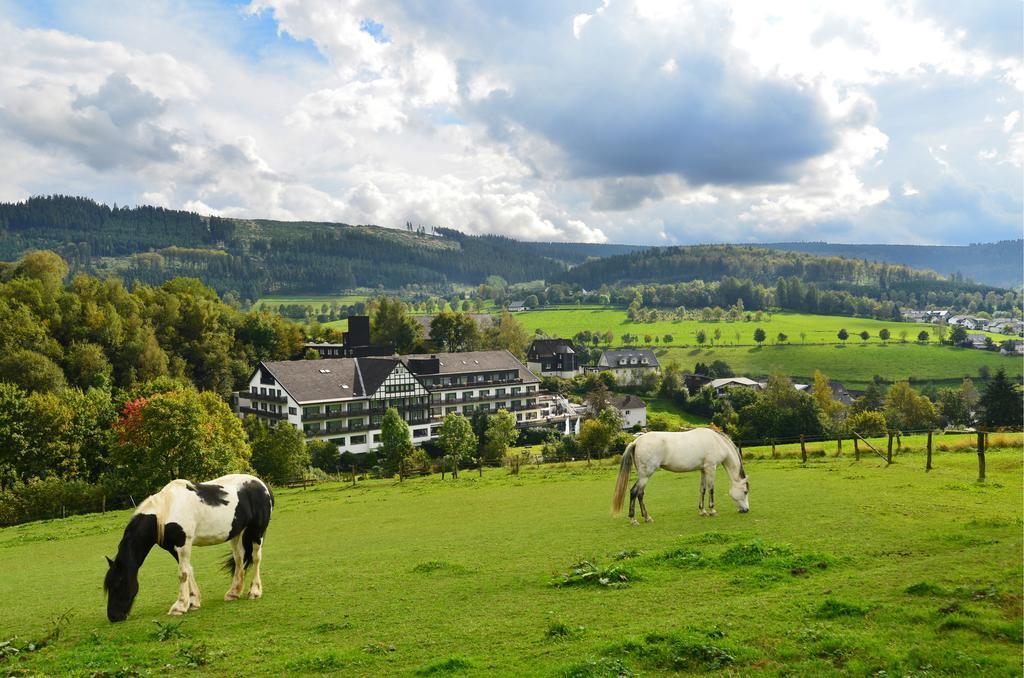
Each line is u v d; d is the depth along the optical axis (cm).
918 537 1641
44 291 9719
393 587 1557
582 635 1112
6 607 1656
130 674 1062
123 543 1419
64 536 3228
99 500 4644
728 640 1012
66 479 5450
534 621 1221
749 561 1510
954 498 2203
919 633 984
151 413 4800
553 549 1839
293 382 9062
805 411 9300
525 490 3450
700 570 1486
